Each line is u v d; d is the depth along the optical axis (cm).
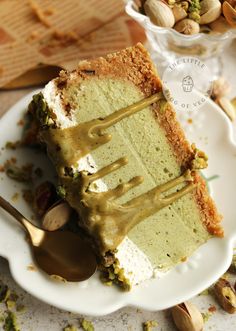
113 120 36
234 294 38
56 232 37
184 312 36
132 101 37
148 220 37
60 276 35
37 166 40
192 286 36
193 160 37
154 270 37
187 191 37
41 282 35
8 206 37
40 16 50
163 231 37
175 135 37
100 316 37
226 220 39
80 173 36
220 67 47
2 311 37
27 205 38
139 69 37
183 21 43
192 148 38
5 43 48
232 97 45
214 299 38
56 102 36
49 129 36
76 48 48
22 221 37
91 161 36
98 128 36
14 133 40
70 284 35
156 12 43
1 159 39
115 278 36
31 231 36
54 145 36
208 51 46
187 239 38
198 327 36
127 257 36
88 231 36
